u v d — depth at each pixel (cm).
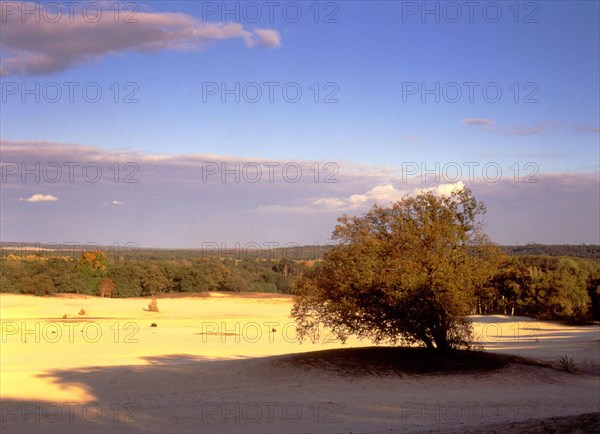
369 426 1881
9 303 9031
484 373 2883
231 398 2456
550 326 7594
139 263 11562
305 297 3108
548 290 8375
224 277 11744
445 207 3102
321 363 3008
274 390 2622
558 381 2888
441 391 2575
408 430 1752
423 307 2952
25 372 3212
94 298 10194
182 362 3716
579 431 1318
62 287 10331
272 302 10419
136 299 10338
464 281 2955
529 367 3050
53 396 2539
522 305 8738
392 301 2923
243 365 3197
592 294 8506
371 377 2797
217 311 8975
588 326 7706
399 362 2994
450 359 3062
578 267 8812
